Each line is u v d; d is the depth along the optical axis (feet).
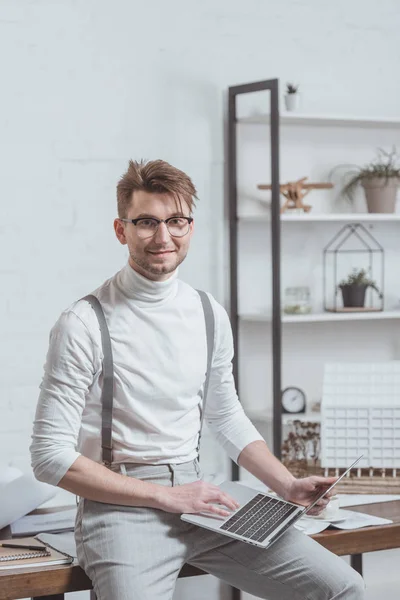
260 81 14.16
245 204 15.26
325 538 8.33
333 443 10.27
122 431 7.77
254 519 7.69
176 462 7.96
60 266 13.96
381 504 9.52
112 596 7.23
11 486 9.30
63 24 13.84
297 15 15.40
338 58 15.72
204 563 8.00
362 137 16.07
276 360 14.19
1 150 13.56
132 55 14.30
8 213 13.64
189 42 14.69
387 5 16.02
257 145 15.33
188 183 7.80
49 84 13.80
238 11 14.99
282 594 7.70
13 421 13.70
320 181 15.80
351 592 7.44
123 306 7.85
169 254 7.74
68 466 7.40
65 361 7.58
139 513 7.63
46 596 7.76
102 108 14.14
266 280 15.47
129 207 7.75
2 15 13.50
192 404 8.10
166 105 14.57
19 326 13.74
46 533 8.71
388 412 10.26
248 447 8.73
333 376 10.50
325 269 15.89
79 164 14.02
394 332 16.39
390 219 15.23
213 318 8.38
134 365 7.74
